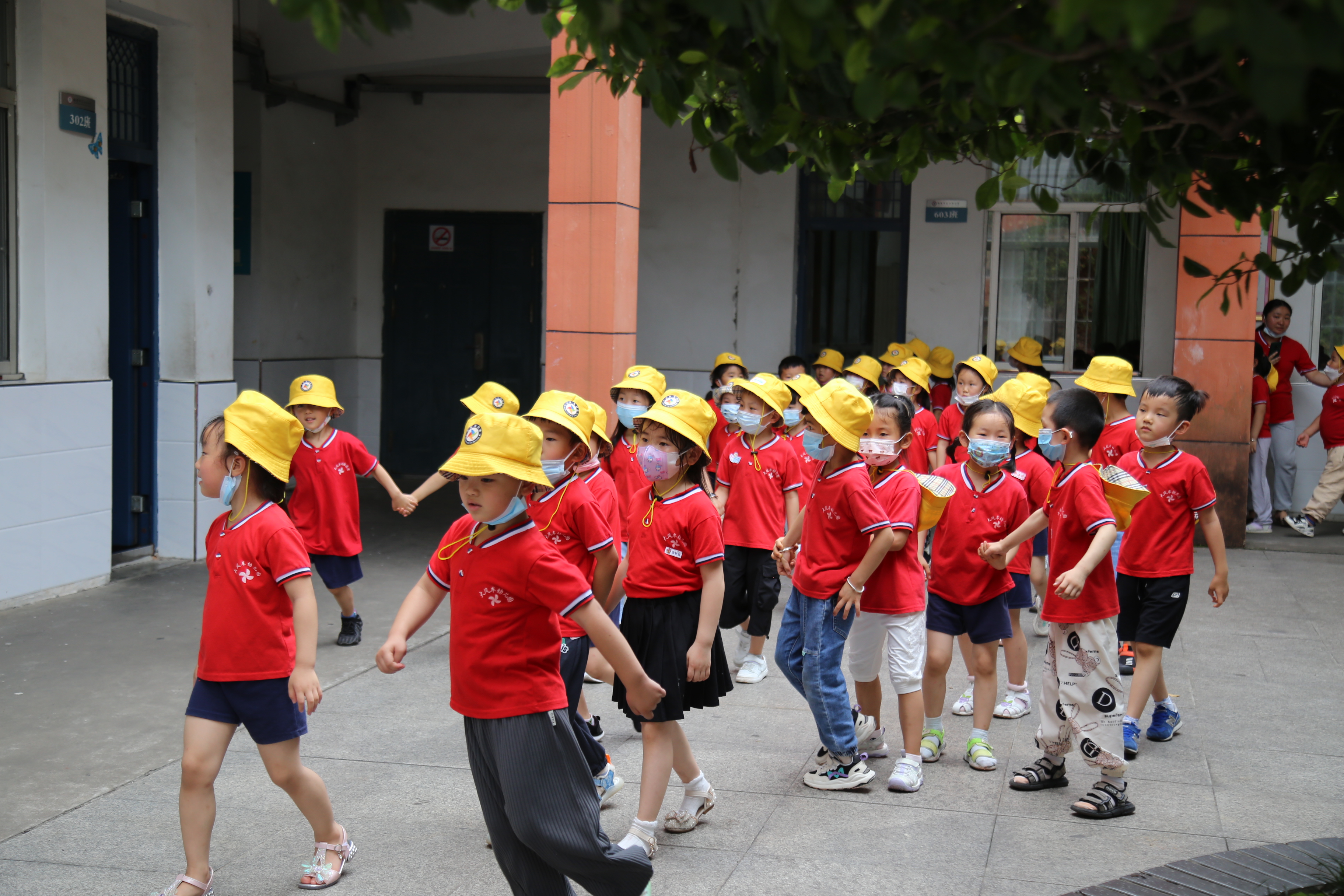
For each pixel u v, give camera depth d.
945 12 1.50
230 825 4.05
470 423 2.92
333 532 6.41
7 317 7.01
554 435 3.86
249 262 11.42
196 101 8.27
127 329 8.38
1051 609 4.31
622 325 7.88
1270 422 10.56
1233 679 6.06
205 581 7.91
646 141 12.06
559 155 7.75
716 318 12.11
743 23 1.60
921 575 4.53
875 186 11.74
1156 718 5.09
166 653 6.25
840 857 3.83
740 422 5.85
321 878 3.57
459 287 13.18
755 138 2.45
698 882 3.62
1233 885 3.18
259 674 3.37
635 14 1.84
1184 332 9.59
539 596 2.88
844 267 11.91
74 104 7.23
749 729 5.25
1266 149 2.33
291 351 12.05
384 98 12.98
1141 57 1.62
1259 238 9.35
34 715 5.23
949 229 11.37
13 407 6.91
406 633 3.08
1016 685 5.45
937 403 10.38
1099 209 2.90
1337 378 10.27
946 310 11.45
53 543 7.28
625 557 6.23
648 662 3.86
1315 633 7.04
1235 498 9.66
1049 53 1.54
